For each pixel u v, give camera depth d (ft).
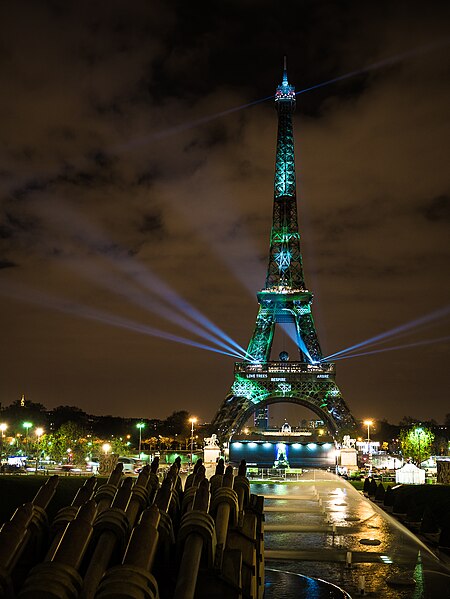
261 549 88.28
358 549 201.36
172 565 58.65
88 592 48.06
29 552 62.49
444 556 191.42
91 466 631.15
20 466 607.37
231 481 80.12
